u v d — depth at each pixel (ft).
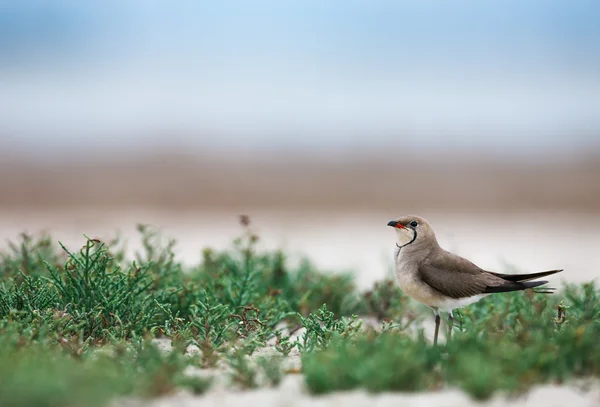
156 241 34.17
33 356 18.11
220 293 27.27
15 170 90.17
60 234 54.24
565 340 18.85
